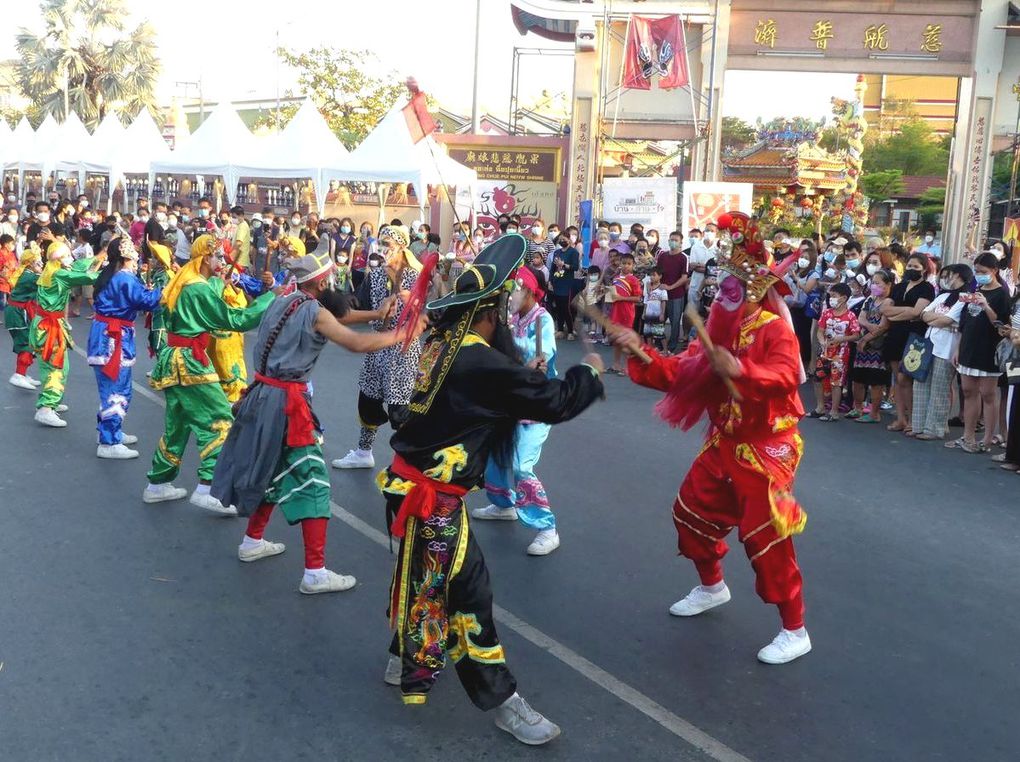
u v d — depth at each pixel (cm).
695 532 479
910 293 957
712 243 1498
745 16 2077
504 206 2281
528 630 474
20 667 420
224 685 411
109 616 475
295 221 1925
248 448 500
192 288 592
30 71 4191
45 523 606
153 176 1977
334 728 380
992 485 776
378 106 3359
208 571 537
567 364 1345
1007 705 415
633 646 460
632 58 1995
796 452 448
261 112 4869
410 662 376
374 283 712
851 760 368
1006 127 2602
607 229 1686
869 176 5272
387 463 766
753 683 427
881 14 2047
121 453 755
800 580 450
